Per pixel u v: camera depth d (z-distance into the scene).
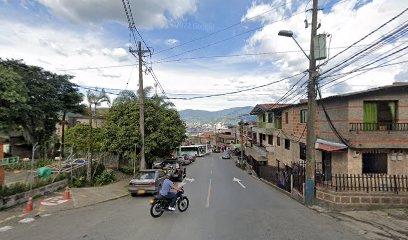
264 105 37.38
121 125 24.28
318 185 13.84
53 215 11.39
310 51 13.85
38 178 16.83
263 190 20.11
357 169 14.61
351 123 14.77
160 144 25.27
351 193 12.52
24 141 44.03
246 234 8.73
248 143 57.44
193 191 18.88
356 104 14.95
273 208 13.01
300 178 15.47
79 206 13.07
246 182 25.62
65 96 42.41
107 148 23.36
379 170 14.62
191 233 8.80
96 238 8.32
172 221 10.33
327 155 17.23
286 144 27.44
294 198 16.00
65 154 38.53
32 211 11.94
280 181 20.62
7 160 27.12
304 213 11.92
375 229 9.52
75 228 9.40
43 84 38.75
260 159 35.09
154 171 17.33
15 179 20.58
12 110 29.34
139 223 10.03
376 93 14.88
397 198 12.50
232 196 16.78
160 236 8.48
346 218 11.02
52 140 41.94
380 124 14.88
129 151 23.36
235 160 54.62
